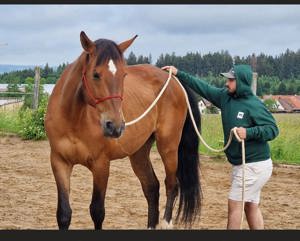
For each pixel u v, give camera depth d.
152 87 6.45
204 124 14.48
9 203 7.12
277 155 11.71
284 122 14.16
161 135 6.57
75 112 5.09
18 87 19.44
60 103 5.17
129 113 5.82
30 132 13.71
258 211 4.98
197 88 5.52
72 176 9.28
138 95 6.08
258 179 4.79
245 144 4.78
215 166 10.74
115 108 4.67
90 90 4.83
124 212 6.93
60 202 5.10
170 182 6.66
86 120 5.13
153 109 6.32
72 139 5.17
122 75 4.75
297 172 10.33
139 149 6.54
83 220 6.43
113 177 9.34
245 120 4.79
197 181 6.66
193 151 6.79
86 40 4.85
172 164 6.66
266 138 4.66
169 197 6.61
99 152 5.27
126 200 7.63
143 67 6.62
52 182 8.70
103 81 4.68
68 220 5.06
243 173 4.67
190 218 6.46
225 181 9.28
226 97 5.02
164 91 6.54
